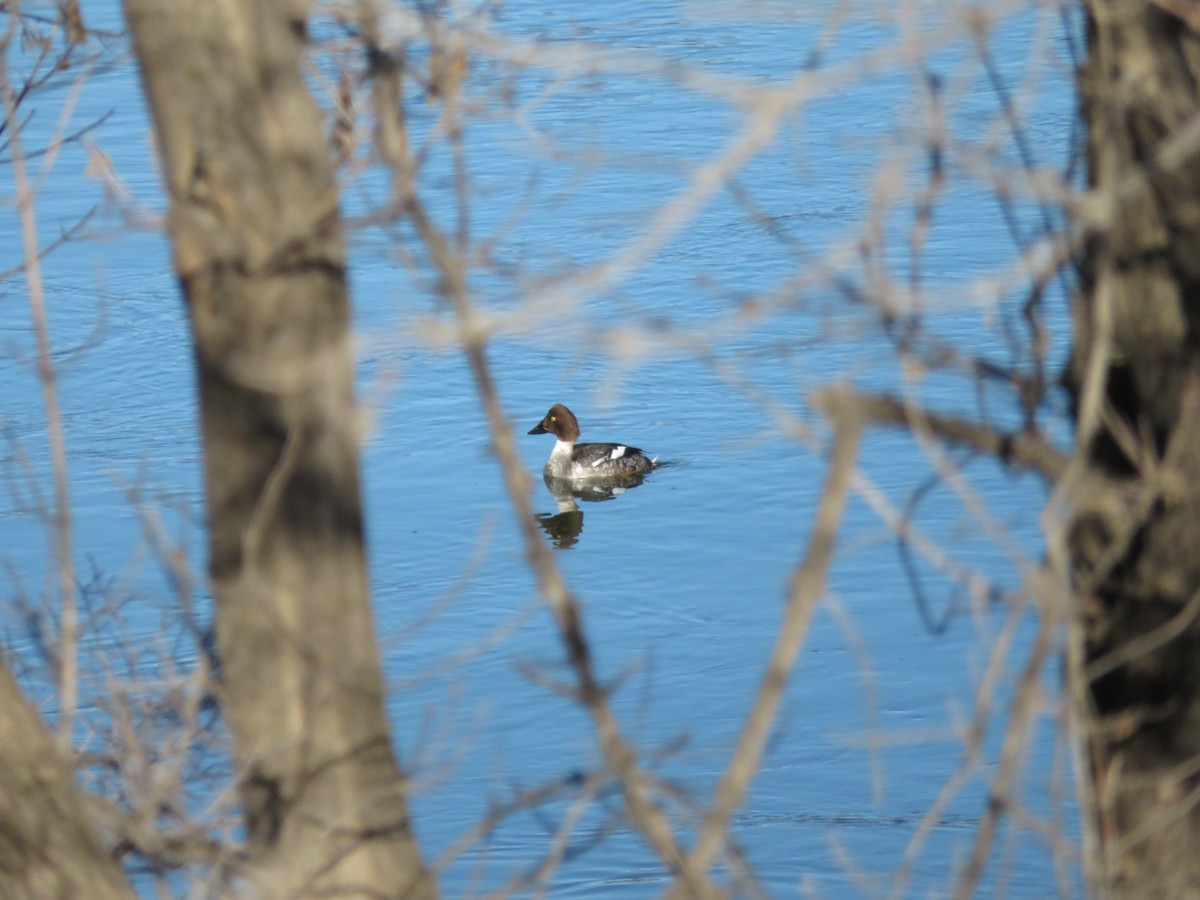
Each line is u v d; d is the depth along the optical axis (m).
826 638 36.88
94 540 38.03
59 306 57.91
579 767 31.03
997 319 8.55
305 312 9.30
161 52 9.23
